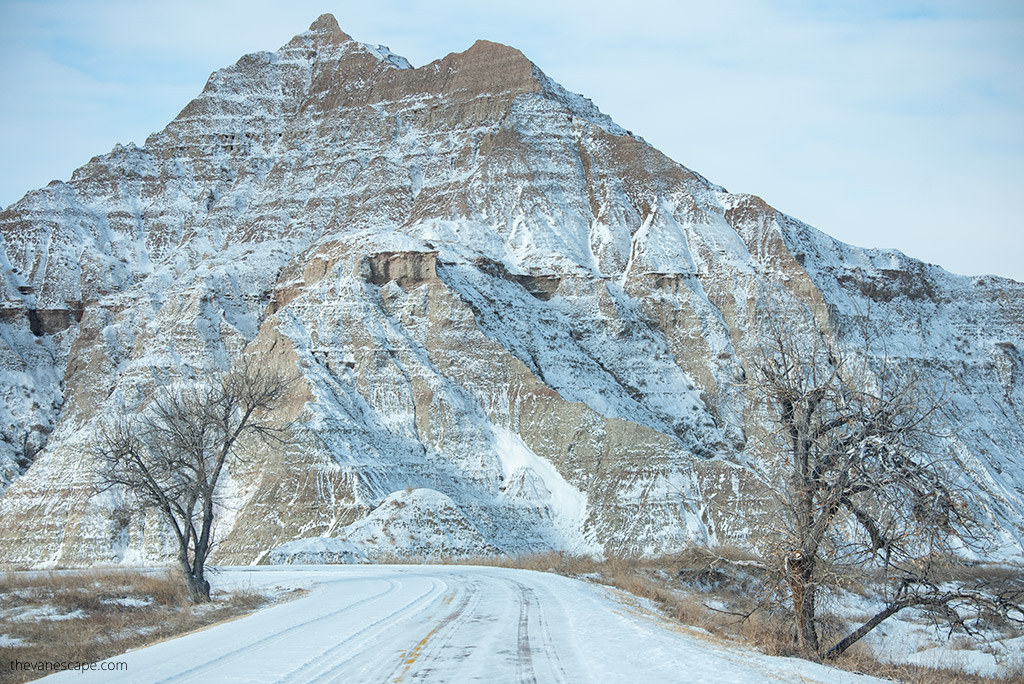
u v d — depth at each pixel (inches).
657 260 5669.3
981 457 4837.6
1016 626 1705.2
